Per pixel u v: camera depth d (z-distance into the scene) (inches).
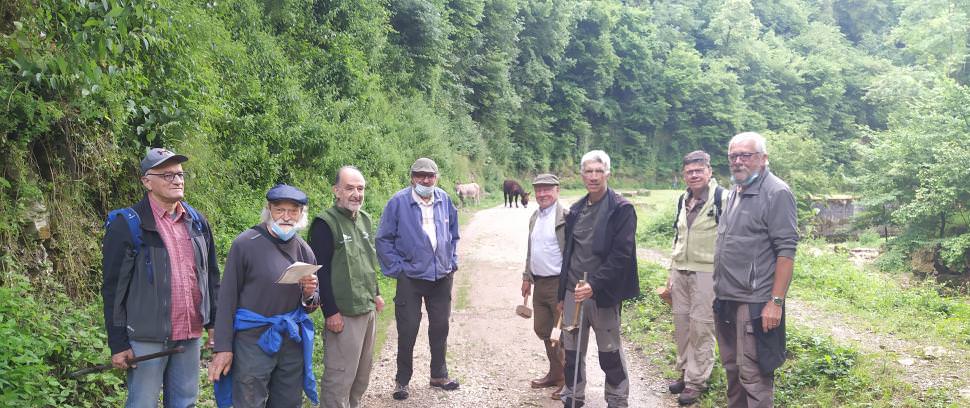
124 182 247.0
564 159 1937.7
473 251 525.7
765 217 149.3
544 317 210.1
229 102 390.6
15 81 184.1
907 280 642.2
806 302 338.3
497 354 255.6
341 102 607.8
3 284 167.2
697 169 203.8
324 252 163.5
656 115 2206.0
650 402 205.5
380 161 653.3
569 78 2034.9
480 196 1185.4
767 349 149.2
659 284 356.5
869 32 3294.8
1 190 175.2
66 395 148.5
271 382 141.5
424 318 312.5
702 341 201.6
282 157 449.4
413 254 201.3
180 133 281.1
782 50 2635.3
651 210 1061.1
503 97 1476.4
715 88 2245.3
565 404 186.9
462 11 1235.2
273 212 139.4
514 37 1492.4
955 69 1241.4
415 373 229.6
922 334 263.1
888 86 1701.5
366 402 200.4
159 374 132.0
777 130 2397.9
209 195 318.0
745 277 150.9
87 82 193.9
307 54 613.6
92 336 171.9
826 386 197.8
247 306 135.6
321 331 258.1
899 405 179.6
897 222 749.3
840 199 1067.3
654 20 2630.4
